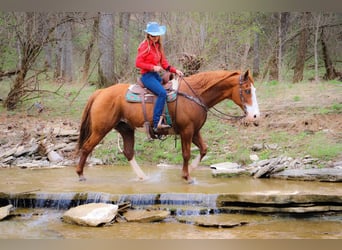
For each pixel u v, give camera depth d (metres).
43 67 20.47
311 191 7.46
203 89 8.20
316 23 16.50
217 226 6.61
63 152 11.33
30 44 13.70
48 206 7.42
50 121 12.90
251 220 6.93
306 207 7.12
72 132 12.01
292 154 10.47
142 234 6.31
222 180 8.85
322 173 8.80
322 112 12.23
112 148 11.52
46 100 14.81
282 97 13.62
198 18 14.77
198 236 6.24
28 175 9.32
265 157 10.59
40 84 17.12
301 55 16.12
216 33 15.19
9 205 7.27
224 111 12.97
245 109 8.12
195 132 8.39
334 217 7.14
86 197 7.40
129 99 8.24
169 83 8.23
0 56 16.17
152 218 6.85
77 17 15.42
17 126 12.44
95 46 20.53
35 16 14.05
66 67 19.78
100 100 8.39
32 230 6.48
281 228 6.62
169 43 14.59
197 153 11.12
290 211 7.07
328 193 7.24
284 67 16.83
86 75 18.59
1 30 15.39
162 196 7.35
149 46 8.09
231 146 11.31
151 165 10.91
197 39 14.38
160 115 8.05
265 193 7.28
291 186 8.13
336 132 11.27
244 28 16.05
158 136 8.48
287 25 17.25
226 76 8.16
